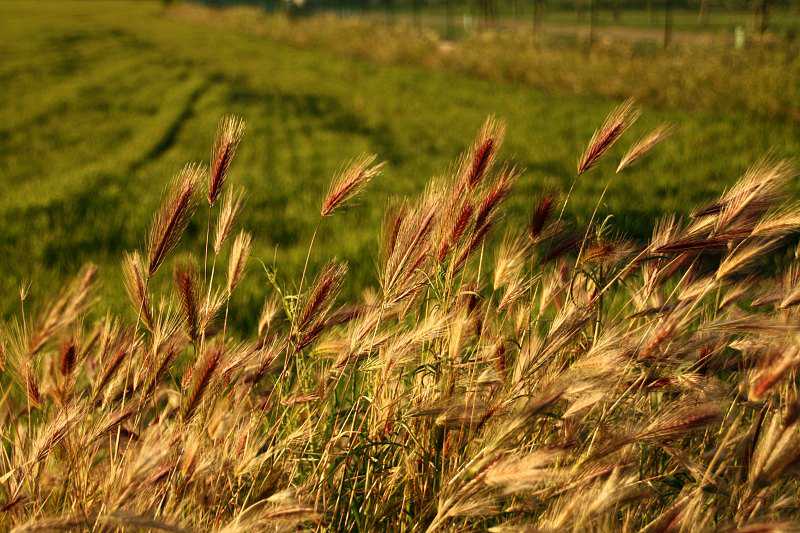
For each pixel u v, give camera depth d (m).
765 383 1.68
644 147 2.26
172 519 1.65
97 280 2.29
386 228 2.29
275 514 1.72
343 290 5.19
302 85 20.86
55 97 18.05
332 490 2.19
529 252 2.43
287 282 5.51
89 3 80.94
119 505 1.64
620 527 1.94
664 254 2.20
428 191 2.25
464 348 2.39
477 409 2.04
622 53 19.78
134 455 1.90
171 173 10.12
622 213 6.85
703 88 14.83
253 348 2.31
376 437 2.24
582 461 1.87
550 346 2.06
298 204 8.25
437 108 16.34
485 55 23.08
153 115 15.95
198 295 2.13
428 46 27.31
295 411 2.37
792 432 1.70
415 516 2.11
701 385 2.14
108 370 2.11
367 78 22.50
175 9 63.34
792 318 1.96
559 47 23.52
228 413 2.18
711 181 8.41
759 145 10.17
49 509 1.99
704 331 2.06
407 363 2.34
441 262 2.22
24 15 55.00
